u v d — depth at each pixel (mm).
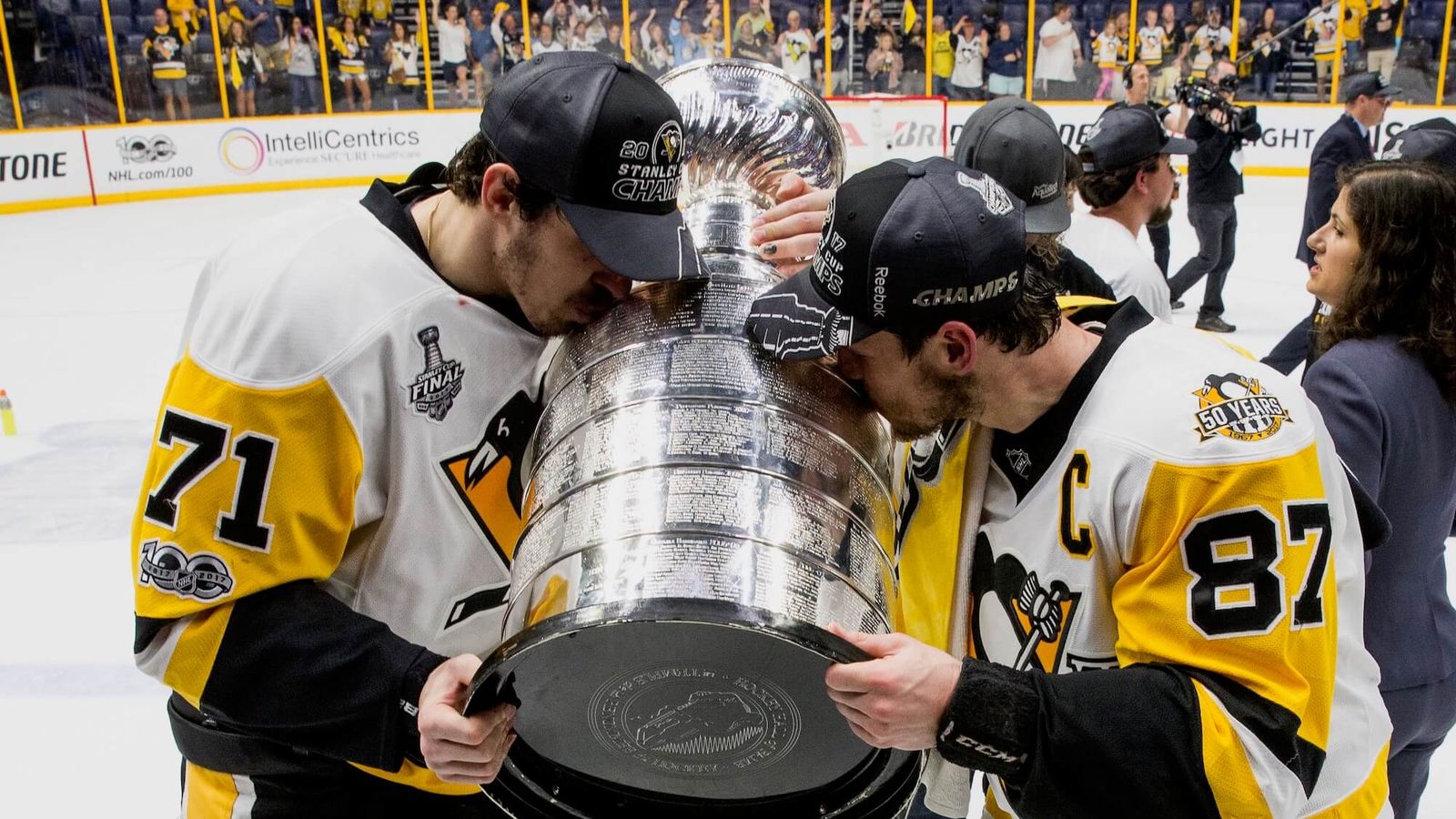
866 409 1339
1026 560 1341
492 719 1132
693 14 13289
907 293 1168
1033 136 2418
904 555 1540
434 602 1437
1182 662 1191
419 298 1315
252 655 1310
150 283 8539
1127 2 12766
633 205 1204
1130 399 1232
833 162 1669
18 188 11516
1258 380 1229
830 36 13273
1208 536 1172
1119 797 1149
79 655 3494
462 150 1312
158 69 12133
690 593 1005
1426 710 1859
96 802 2844
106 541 4230
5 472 4895
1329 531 1195
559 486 1189
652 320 1303
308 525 1321
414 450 1353
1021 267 1193
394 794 1508
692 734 1201
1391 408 1754
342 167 13109
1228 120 6672
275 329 1256
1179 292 7090
